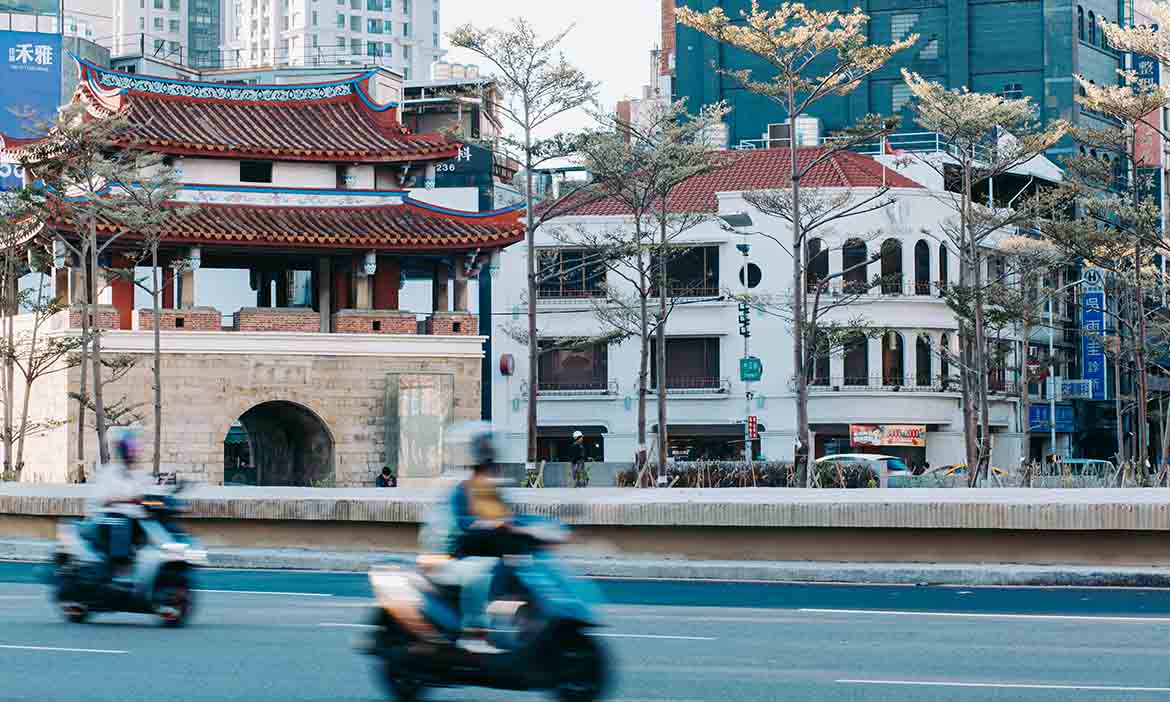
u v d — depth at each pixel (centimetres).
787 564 2567
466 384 5997
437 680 1323
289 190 5788
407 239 5728
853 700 1297
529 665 1274
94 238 5209
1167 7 5825
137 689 1380
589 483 6181
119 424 5481
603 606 2122
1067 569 2388
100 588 1878
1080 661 1519
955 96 6062
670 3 11438
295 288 7169
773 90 5825
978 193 8369
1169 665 1489
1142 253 6184
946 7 10044
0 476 5341
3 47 7544
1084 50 10050
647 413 7706
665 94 10294
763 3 10281
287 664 1534
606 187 6078
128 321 5872
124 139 5534
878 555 2567
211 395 5644
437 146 5959
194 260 5562
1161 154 9706
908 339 7638
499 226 5894
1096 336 7162
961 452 7738
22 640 1739
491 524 1323
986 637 1727
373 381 5869
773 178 7788
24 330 5997
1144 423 6109
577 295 7775
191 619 1931
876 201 7575
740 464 5572
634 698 1312
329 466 5847
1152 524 2383
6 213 5688
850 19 5703
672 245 6406
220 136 5738
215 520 3083
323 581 2606
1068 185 6206
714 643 1680
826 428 7644
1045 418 8581
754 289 7631
